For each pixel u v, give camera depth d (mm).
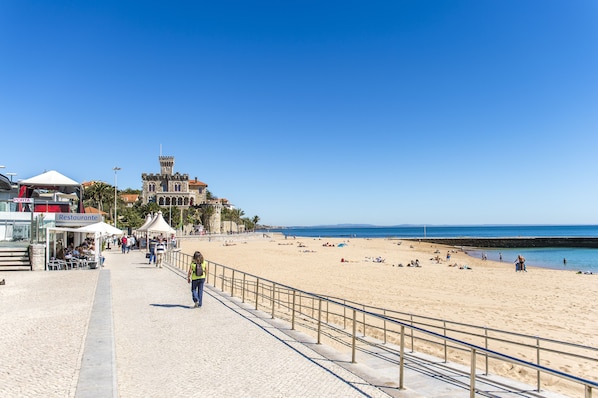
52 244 22812
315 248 69750
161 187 117875
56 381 5734
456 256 63469
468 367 8969
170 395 5473
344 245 77812
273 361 7000
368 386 5965
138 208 102875
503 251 81812
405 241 110312
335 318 15102
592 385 3797
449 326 14898
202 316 10492
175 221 101812
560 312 17359
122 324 9469
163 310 11156
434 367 8500
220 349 7637
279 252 55375
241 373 6371
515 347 12320
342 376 6359
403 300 19641
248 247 66000
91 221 27922
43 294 13023
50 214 26609
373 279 27672
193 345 7859
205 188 129500
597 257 64875
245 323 9820
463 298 20500
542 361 11008
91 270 20656
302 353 7512
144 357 7078
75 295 12828
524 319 16031
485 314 16812
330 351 7758
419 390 6516
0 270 19797
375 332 13250
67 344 7547
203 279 11797
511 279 28922
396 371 7688
